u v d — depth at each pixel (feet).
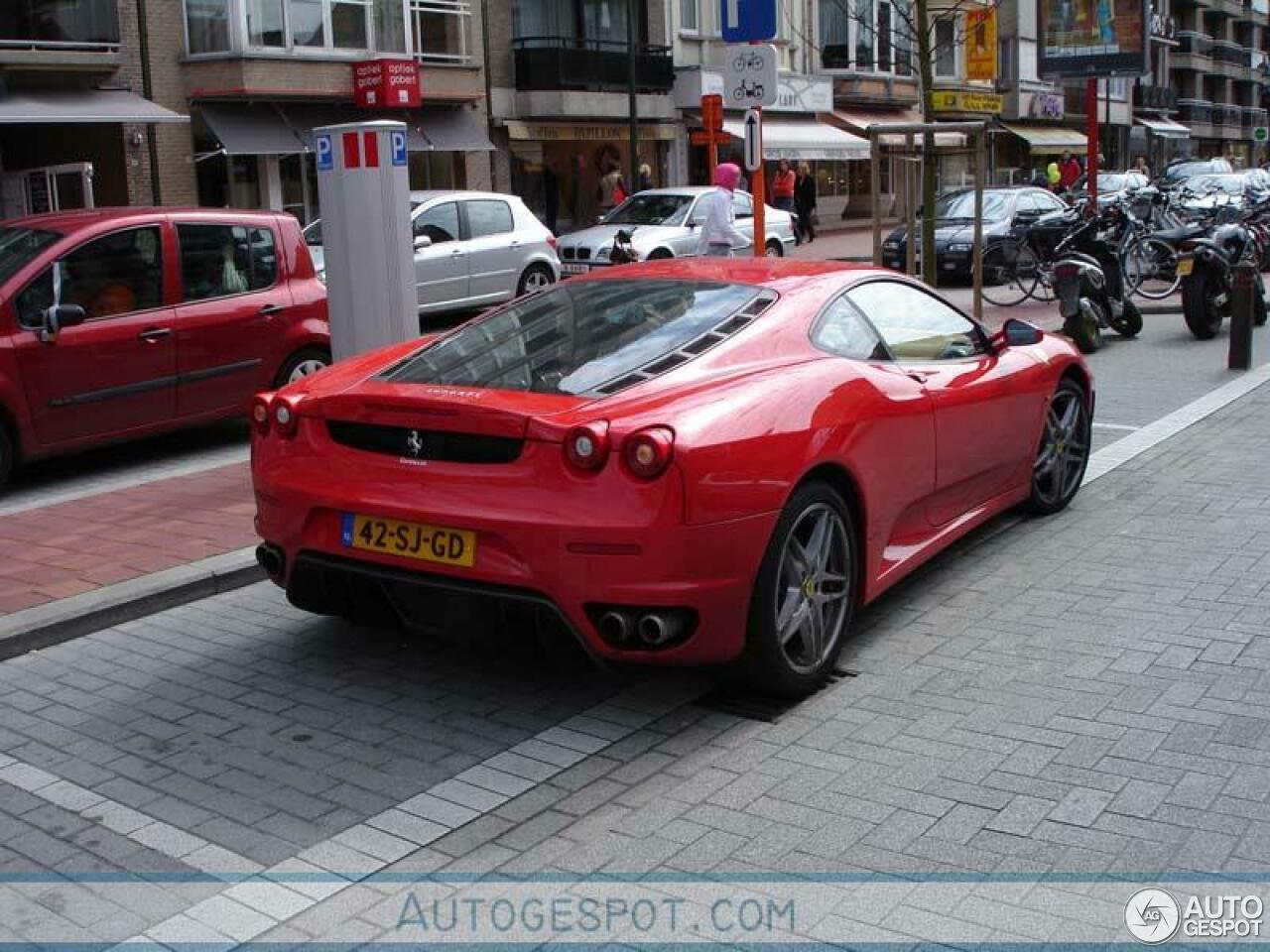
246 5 72.69
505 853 11.91
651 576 13.16
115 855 12.07
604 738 14.33
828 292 17.11
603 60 97.35
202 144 74.49
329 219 24.12
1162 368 39.04
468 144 87.81
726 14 32.76
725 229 41.42
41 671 16.78
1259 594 18.22
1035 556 20.38
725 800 12.74
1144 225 63.46
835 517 15.33
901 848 11.67
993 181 155.74
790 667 14.75
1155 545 20.72
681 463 13.14
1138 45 67.87
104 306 27.71
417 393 14.47
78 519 23.36
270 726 14.89
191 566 20.02
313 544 15.03
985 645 16.71
